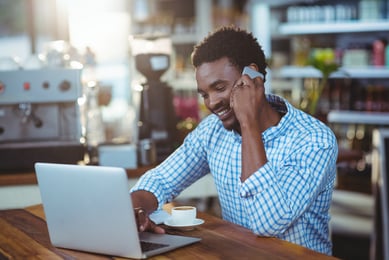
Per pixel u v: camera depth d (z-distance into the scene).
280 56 6.30
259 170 1.81
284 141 1.97
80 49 3.71
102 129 3.73
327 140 1.92
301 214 1.85
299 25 5.99
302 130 1.96
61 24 4.41
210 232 1.92
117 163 3.33
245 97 1.89
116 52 4.88
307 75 5.98
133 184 3.29
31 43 4.95
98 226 1.69
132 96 4.63
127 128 4.15
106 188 1.64
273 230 1.81
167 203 2.32
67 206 1.74
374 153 4.22
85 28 4.62
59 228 1.80
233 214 2.13
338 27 5.82
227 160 2.11
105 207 1.66
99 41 4.76
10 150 3.27
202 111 4.73
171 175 2.28
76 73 3.26
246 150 1.85
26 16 5.04
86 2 4.62
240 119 1.88
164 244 1.76
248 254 1.68
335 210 4.98
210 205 4.68
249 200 1.83
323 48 6.09
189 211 1.96
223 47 1.96
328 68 4.01
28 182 3.18
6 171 3.28
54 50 3.49
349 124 5.99
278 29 6.25
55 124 3.37
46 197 1.79
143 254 1.66
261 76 1.93
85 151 3.37
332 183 1.99
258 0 6.16
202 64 1.98
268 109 2.01
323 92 5.90
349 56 5.84
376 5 5.77
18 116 3.34
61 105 3.36
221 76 1.96
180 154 2.31
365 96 5.79
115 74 4.90
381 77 5.75
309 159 1.88
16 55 5.25
